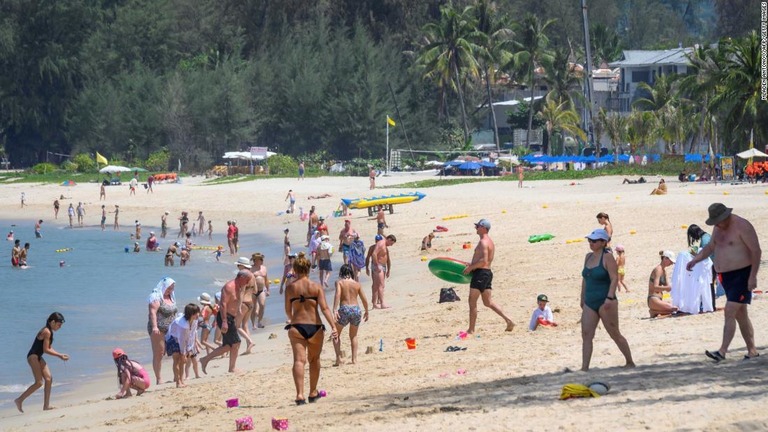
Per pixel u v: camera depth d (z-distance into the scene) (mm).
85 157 129000
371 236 54281
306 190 88688
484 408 12273
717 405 11070
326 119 134375
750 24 117500
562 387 13141
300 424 12828
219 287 40312
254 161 129500
